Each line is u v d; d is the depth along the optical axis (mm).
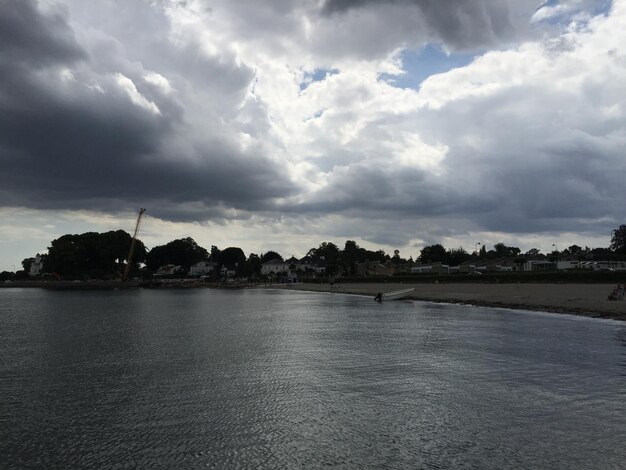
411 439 12492
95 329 38219
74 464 11070
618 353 24844
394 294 84188
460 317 47031
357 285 148250
